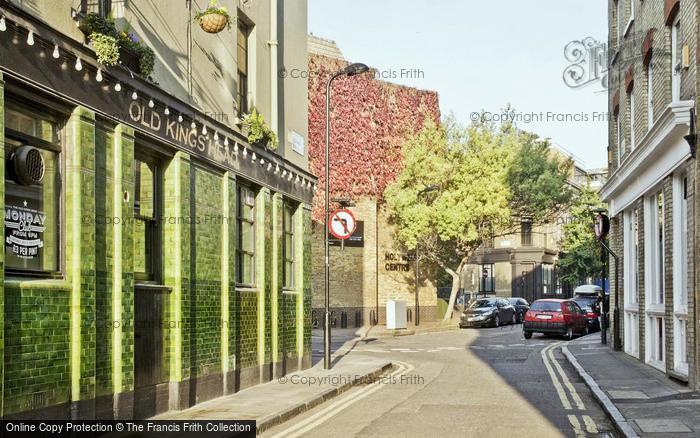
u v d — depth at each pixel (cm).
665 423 1071
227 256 1402
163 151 1174
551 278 6938
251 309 1556
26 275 854
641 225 2003
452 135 4244
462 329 4012
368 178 4234
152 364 1150
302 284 1892
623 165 2059
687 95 1445
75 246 924
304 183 1916
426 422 1152
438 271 4934
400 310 3716
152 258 1180
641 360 2000
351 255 4125
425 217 4134
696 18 1364
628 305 2269
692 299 1420
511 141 4181
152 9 1144
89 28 956
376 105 4309
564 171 4806
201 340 1296
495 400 1396
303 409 1284
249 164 1527
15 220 840
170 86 1202
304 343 1905
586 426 1112
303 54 1988
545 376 1805
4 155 805
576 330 3284
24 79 824
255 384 1561
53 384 879
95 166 976
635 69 2023
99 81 976
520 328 4056
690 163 1412
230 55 1475
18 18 806
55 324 884
